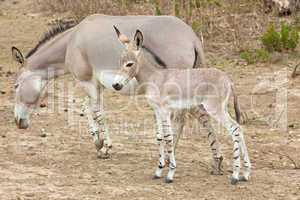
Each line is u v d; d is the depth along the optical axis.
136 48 8.48
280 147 10.13
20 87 10.38
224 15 17.83
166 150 9.20
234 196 8.03
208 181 8.59
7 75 14.88
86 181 8.63
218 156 8.83
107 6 19.14
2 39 18.28
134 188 8.34
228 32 16.83
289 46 15.44
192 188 8.33
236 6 17.98
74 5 19.94
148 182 8.59
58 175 8.91
